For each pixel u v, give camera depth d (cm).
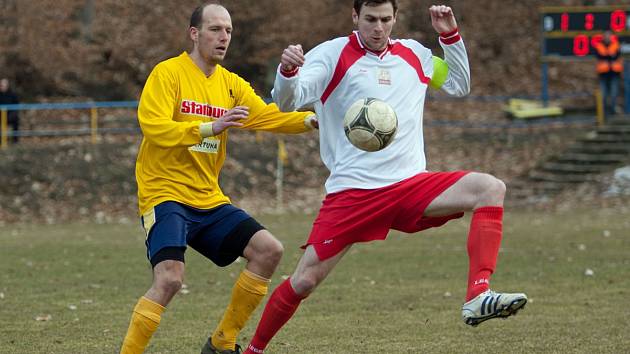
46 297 3962
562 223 7350
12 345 2909
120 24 12756
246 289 2525
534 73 13850
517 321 3247
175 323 3297
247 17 12500
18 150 10081
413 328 3148
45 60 12244
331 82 2414
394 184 2367
